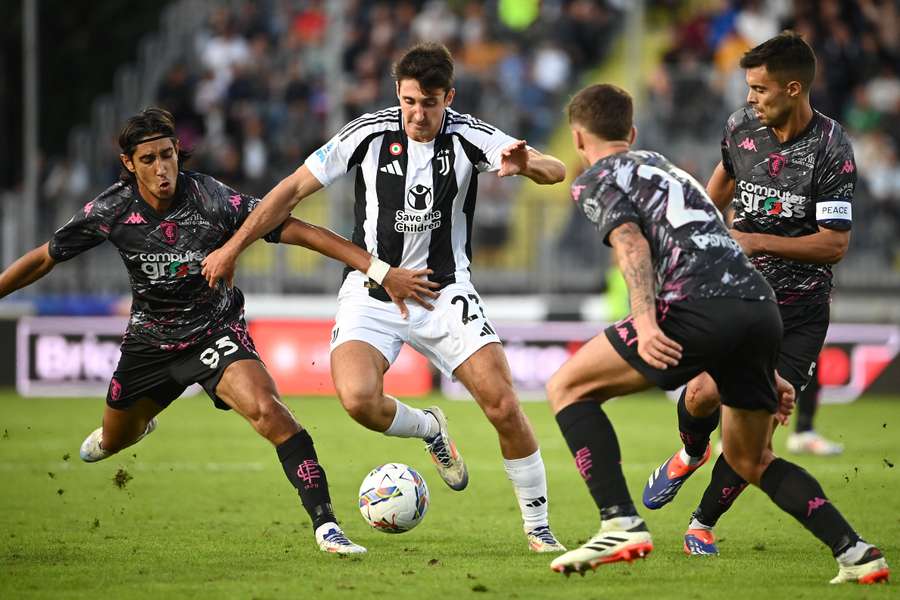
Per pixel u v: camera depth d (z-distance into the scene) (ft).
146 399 74.95
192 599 56.59
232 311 72.69
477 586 58.18
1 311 182.39
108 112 230.89
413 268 73.05
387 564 65.72
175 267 70.49
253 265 181.88
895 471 109.70
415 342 73.36
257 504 90.84
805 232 72.90
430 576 61.98
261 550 70.64
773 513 87.45
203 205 70.49
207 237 70.64
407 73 69.05
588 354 59.36
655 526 81.92
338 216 177.17
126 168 70.23
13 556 68.74
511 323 179.11
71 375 181.68
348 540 69.92
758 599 56.13
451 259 73.56
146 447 127.65
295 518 84.17
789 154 71.61
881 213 180.65
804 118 71.15
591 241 180.86
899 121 223.51
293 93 224.53
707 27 234.79
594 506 91.30
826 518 58.95
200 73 241.14
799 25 234.17
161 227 70.13
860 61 229.66
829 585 59.16
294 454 69.41
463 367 71.26
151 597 57.06
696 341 57.11
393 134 72.23
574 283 180.86
